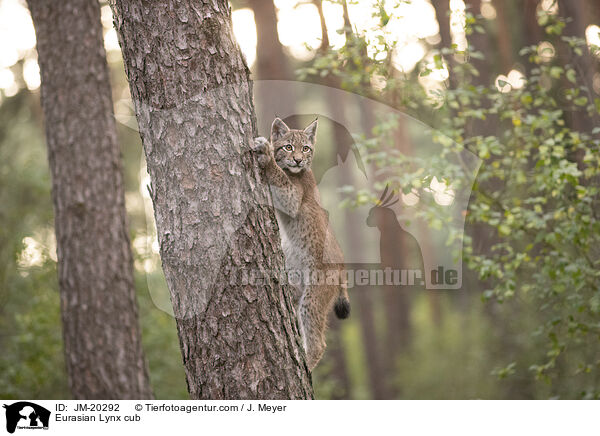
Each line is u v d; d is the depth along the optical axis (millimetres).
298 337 5398
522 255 9406
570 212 9219
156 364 15727
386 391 22359
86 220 10500
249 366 4965
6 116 21891
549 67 11102
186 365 5125
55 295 15828
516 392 15695
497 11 17250
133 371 10547
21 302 17797
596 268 9789
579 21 13922
